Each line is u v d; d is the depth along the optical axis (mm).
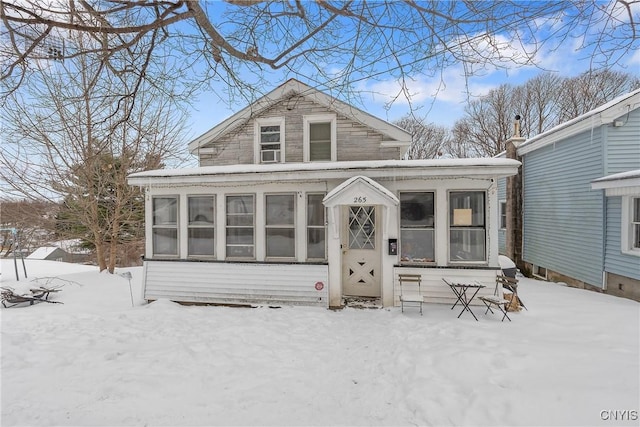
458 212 6230
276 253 6867
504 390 3039
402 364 3869
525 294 7504
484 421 2688
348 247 7059
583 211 8297
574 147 8648
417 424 2799
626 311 5926
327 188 6645
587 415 2576
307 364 4055
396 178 6387
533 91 19031
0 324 5758
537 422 2580
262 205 6867
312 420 2893
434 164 6000
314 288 6559
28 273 12203
